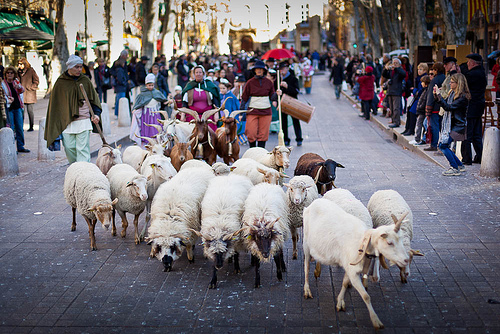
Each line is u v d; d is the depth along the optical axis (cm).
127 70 2350
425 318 538
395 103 1762
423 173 1134
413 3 2695
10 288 627
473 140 1180
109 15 3875
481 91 1153
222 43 5897
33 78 1705
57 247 759
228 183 692
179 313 563
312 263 688
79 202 743
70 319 553
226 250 611
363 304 573
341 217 570
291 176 1133
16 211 923
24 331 530
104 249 752
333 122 2112
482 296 580
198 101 1232
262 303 582
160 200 687
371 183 1059
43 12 3503
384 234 498
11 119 1397
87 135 1154
